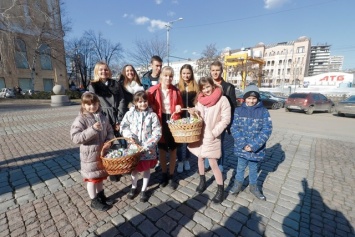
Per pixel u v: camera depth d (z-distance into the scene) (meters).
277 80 60.12
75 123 2.19
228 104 2.60
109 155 2.21
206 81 2.54
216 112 2.55
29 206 2.46
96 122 2.23
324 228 2.17
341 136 6.34
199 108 2.70
